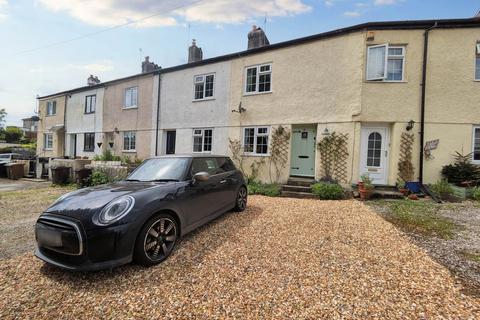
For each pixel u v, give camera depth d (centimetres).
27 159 1816
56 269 314
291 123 1038
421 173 846
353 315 222
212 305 241
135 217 305
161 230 343
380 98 884
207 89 1302
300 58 1023
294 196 866
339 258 338
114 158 1477
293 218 540
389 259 333
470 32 838
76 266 283
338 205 686
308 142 1038
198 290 266
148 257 317
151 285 277
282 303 242
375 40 891
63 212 305
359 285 270
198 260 336
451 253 352
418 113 859
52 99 2095
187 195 398
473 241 399
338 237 420
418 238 414
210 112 1270
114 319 224
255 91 1145
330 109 950
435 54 853
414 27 861
